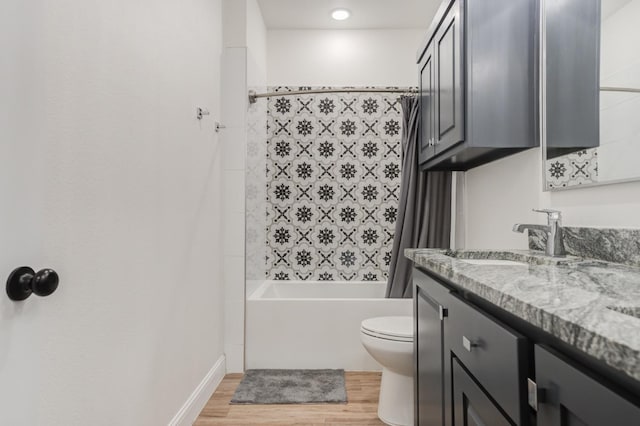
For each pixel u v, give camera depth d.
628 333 0.45
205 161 2.07
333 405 2.03
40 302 0.89
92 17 1.08
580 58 1.36
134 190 1.31
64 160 0.97
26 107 0.84
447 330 1.12
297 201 3.30
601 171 1.26
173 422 1.63
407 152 2.59
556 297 0.67
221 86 2.44
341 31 3.33
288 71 3.32
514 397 0.69
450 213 2.57
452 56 1.76
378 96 3.30
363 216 3.29
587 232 1.29
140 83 1.35
